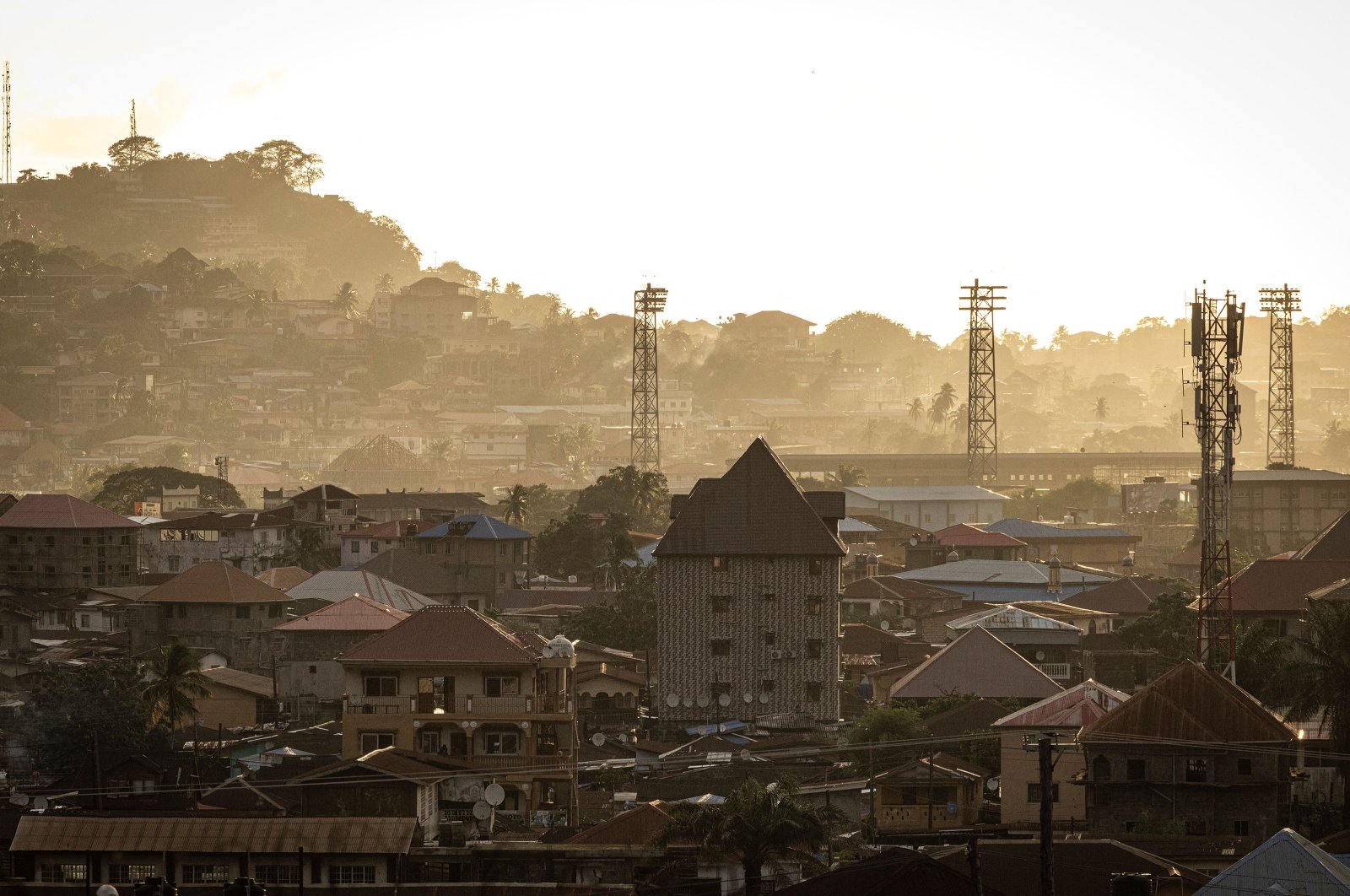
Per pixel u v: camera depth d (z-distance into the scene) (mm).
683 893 174250
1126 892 137500
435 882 172250
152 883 150500
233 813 182125
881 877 137875
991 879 150500
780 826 174500
